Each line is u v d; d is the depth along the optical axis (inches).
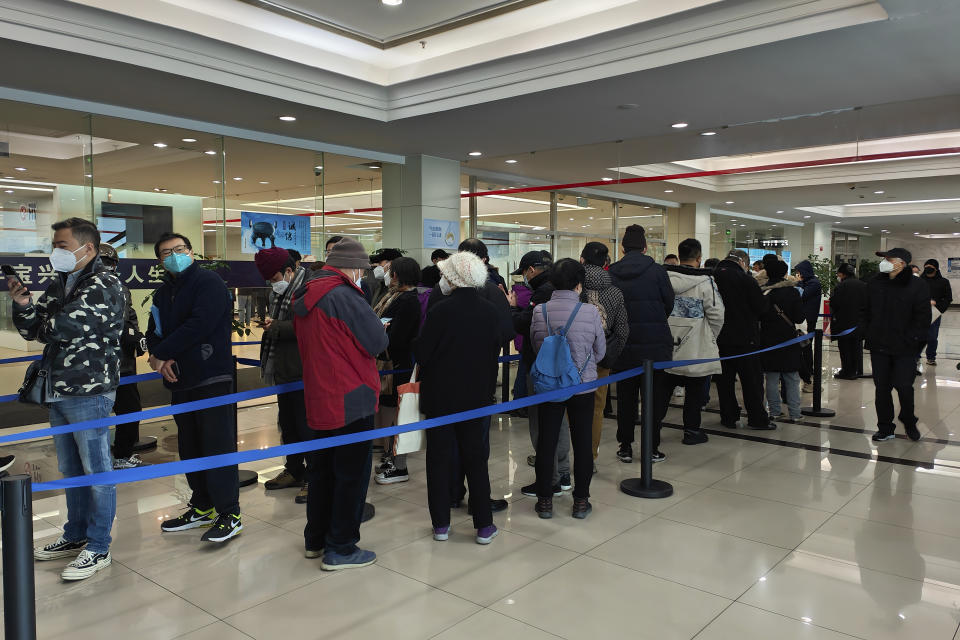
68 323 121.8
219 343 139.2
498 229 430.6
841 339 364.8
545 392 145.8
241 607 113.7
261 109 251.4
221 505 139.4
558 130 293.6
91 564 126.0
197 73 209.0
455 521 155.3
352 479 125.7
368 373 125.6
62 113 233.9
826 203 560.1
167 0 205.2
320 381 122.0
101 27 185.9
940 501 166.4
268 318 176.6
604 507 163.3
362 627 106.9
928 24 168.7
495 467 198.1
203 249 274.8
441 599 116.3
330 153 323.3
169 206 263.9
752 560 132.3
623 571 127.3
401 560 132.8
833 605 113.8
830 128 287.9
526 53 225.9
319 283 123.1
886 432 225.8
